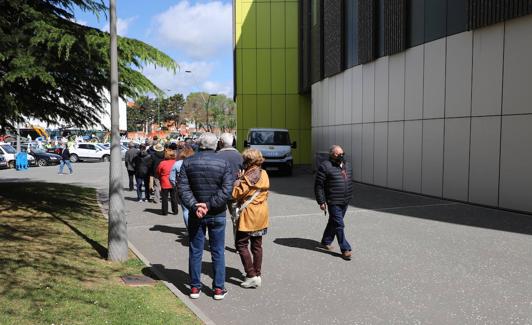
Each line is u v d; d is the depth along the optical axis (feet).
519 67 35.86
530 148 35.14
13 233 26.32
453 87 43.09
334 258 23.76
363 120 62.39
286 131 80.94
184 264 22.57
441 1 44.52
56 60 30.50
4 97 30.91
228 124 360.28
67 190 52.16
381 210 38.93
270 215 37.24
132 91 34.37
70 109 39.40
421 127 48.34
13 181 65.31
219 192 17.03
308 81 94.73
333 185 23.40
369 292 18.61
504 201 37.70
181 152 33.53
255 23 109.50
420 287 19.17
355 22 64.69
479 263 22.66
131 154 55.47
